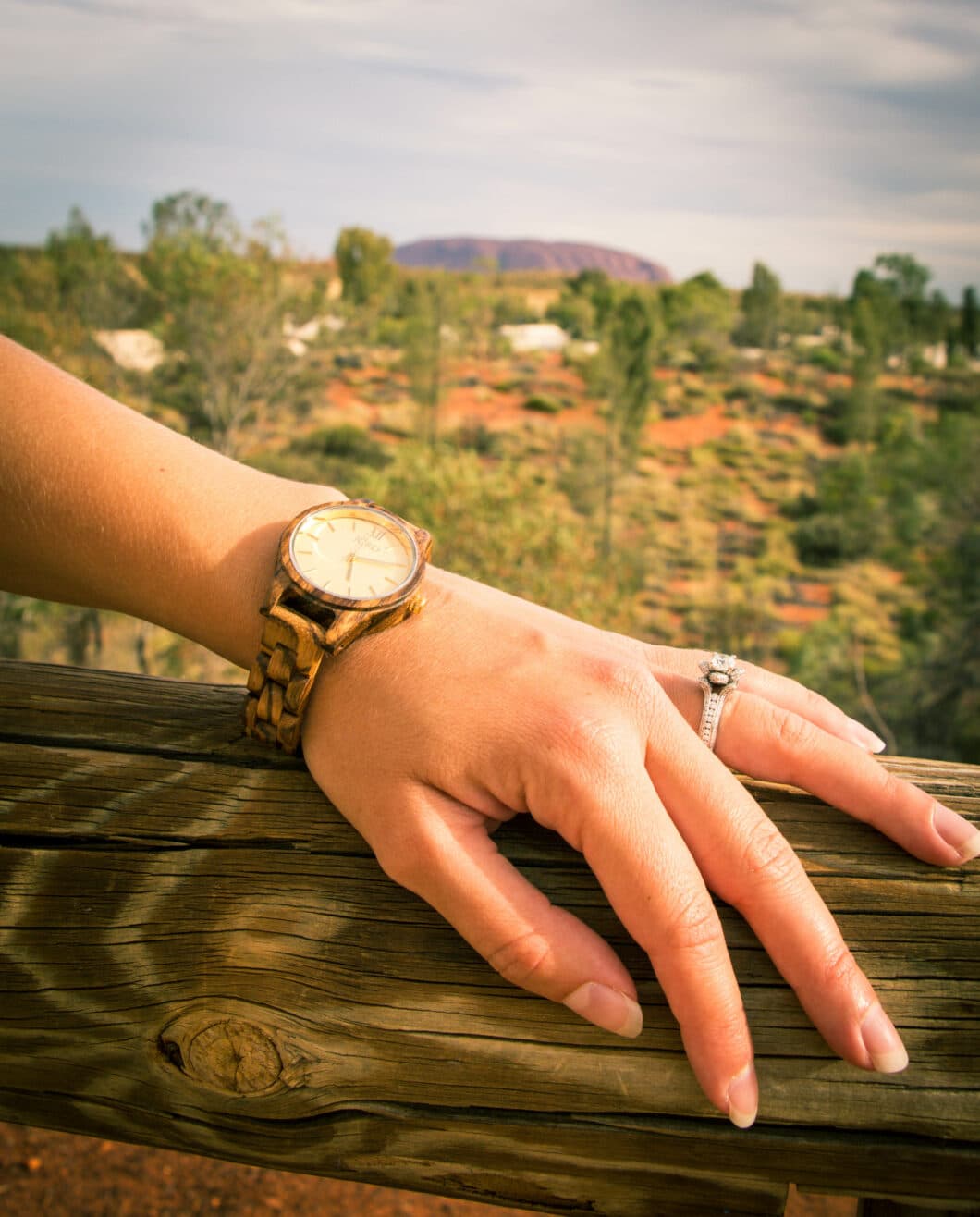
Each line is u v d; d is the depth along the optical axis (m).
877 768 0.27
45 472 0.28
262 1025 0.25
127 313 10.40
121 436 0.29
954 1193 0.24
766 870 0.24
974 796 0.28
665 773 0.25
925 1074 0.24
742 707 0.29
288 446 12.53
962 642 7.78
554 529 5.26
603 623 5.34
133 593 0.28
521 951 0.23
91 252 10.14
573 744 0.24
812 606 10.18
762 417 17.64
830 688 7.96
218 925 0.25
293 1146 0.26
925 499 10.73
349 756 0.26
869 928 0.25
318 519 0.28
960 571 9.22
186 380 10.73
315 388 13.10
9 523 0.28
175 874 0.26
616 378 15.33
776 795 0.28
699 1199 0.25
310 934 0.25
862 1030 0.23
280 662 0.26
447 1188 0.26
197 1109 0.26
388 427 15.02
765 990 0.24
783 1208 0.25
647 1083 0.24
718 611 9.91
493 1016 0.24
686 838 0.25
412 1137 0.25
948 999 0.24
